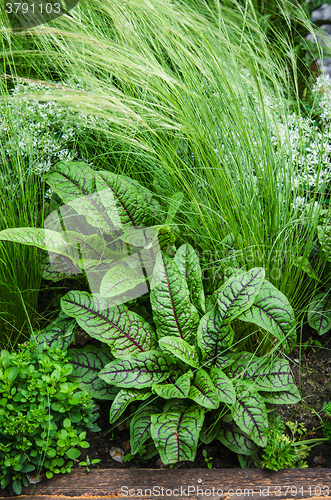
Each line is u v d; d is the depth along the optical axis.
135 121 1.63
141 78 1.69
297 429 1.65
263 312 1.54
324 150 1.92
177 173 1.73
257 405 1.46
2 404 1.40
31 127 1.92
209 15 2.19
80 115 1.85
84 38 1.50
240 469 1.47
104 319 1.59
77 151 2.15
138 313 1.83
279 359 1.61
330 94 2.05
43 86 1.83
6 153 1.90
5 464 1.36
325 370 1.84
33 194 1.90
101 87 1.82
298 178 1.79
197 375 1.52
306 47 2.53
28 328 1.87
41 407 1.40
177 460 1.32
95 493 1.40
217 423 1.58
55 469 1.45
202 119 1.74
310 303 1.86
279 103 1.88
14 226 1.74
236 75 1.78
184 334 1.59
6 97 1.64
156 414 1.46
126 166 2.06
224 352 1.60
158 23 1.73
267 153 1.66
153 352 1.58
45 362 1.47
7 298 1.76
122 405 1.47
